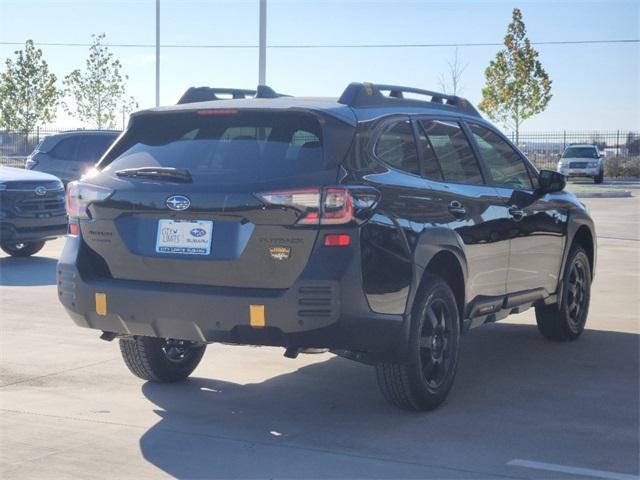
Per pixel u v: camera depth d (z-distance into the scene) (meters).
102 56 51.12
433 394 6.18
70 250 6.04
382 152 5.95
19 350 7.99
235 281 5.50
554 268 8.02
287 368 7.45
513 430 5.82
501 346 8.35
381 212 5.66
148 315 5.69
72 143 19.56
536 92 49.75
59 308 9.99
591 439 5.64
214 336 5.60
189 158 5.86
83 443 5.51
